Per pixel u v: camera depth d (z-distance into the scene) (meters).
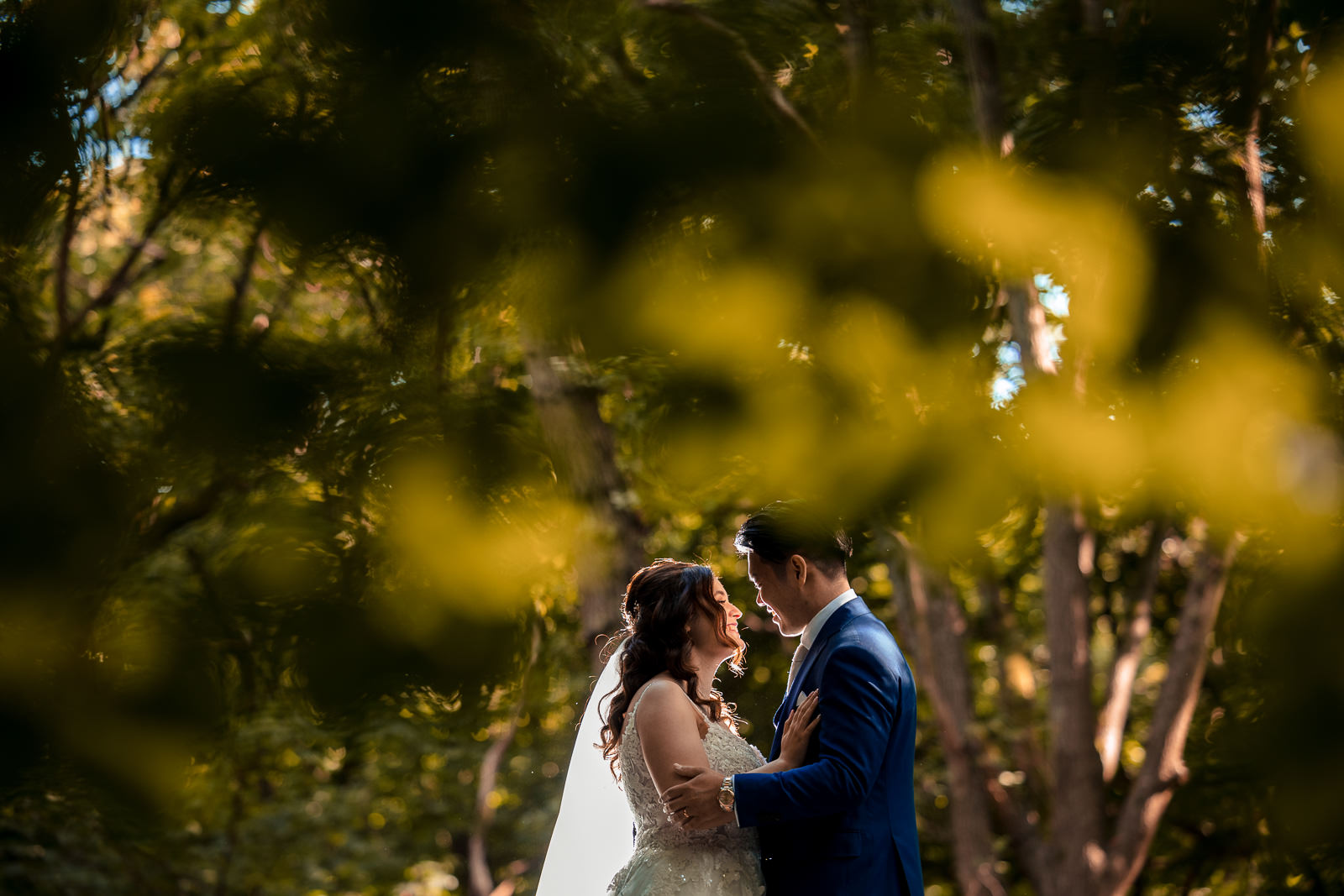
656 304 4.37
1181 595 8.65
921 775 9.24
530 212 4.12
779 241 4.33
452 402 4.83
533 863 10.08
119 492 4.66
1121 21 5.00
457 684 4.82
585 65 4.42
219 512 5.05
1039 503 4.92
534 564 4.99
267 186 4.11
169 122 4.41
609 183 4.19
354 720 4.95
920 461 4.40
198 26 5.03
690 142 4.32
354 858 9.45
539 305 4.38
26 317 5.10
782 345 4.49
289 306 5.24
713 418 4.56
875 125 4.75
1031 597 9.14
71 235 5.23
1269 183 4.71
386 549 4.62
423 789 9.78
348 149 4.00
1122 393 4.48
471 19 4.04
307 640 4.66
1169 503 4.72
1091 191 4.45
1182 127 4.72
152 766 4.69
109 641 4.63
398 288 4.34
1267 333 4.37
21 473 4.57
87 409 4.78
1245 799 7.38
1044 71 5.11
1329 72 4.58
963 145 4.82
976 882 7.55
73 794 4.71
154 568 4.88
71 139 4.79
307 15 4.07
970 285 4.55
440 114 4.04
